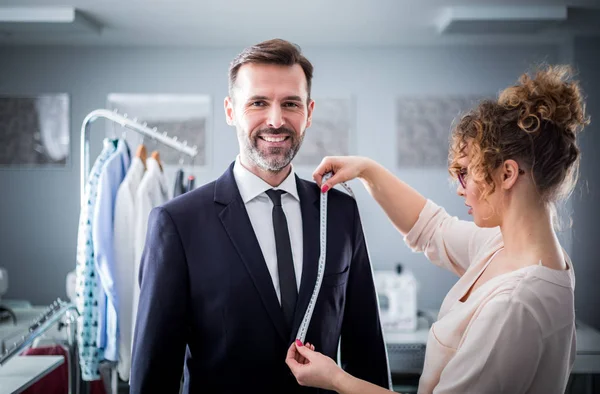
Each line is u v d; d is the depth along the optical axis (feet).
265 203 4.42
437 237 4.73
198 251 4.14
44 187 13.71
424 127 13.84
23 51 13.61
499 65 13.76
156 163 8.09
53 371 7.61
